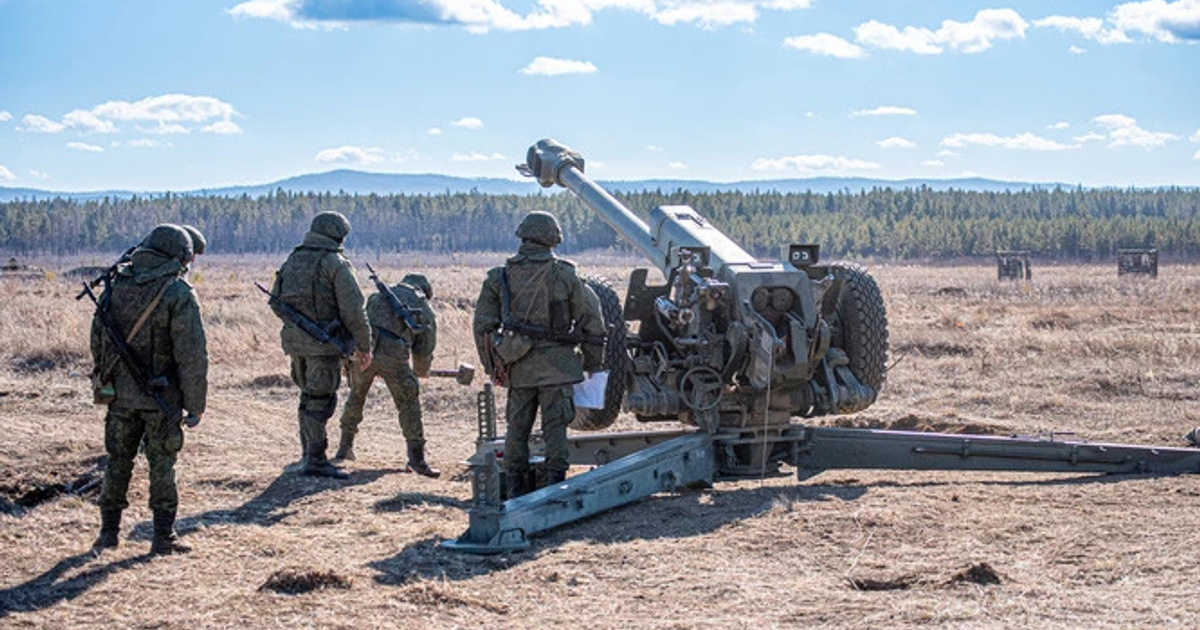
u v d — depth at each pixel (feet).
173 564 21.98
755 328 28.17
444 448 39.17
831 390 29.86
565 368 26.81
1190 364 52.95
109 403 22.61
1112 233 612.70
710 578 20.38
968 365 54.70
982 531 23.29
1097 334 70.03
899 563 21.02
